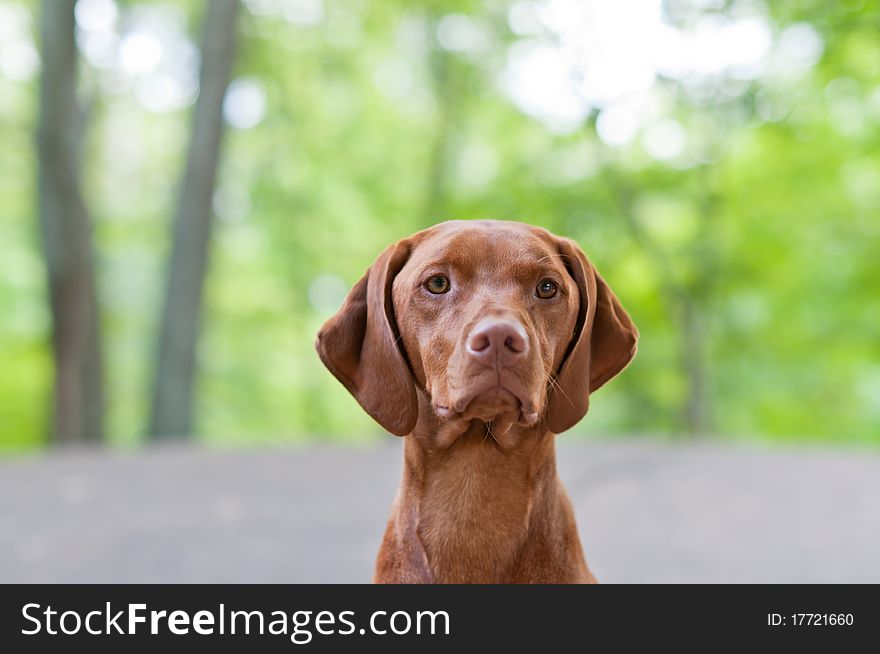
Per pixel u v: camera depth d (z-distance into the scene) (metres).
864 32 15.67
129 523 8.34
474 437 3.20
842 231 20.06
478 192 21.89
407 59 22.98
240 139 23.45
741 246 20.05
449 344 3.05
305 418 29.00
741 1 16.73
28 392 23.50
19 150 20.55
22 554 7.20
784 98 18.42
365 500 9.58
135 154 24.38
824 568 6.81
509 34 20.61
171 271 16.12
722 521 8.57
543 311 3.15
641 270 21.36
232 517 8.65
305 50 22.38
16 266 23.30
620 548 7.52
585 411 3.32
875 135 18.50
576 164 20.98
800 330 21.41
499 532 3.26
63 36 14.34
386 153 23.98
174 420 16.03
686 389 21.27
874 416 23.58
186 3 20.81
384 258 3.40
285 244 24.95
